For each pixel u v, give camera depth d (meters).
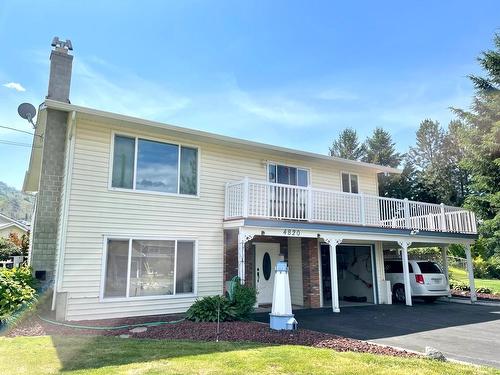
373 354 6.50
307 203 12.86
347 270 17.06
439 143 47.00
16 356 6.14
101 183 10.57
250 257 13.73
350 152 52.66
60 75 11.53
